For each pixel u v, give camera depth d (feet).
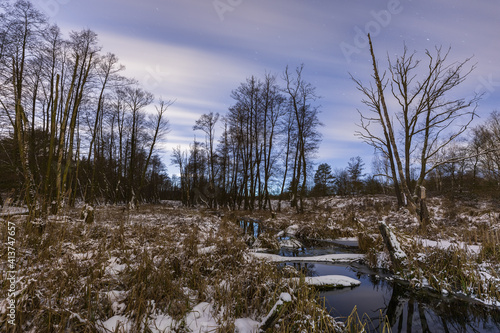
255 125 93.81
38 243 15.65
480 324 14.10
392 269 23.06
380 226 24.73
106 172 94.68
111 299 11.80
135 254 18.30
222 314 12.50
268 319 11.51
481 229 30.66
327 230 43.78
